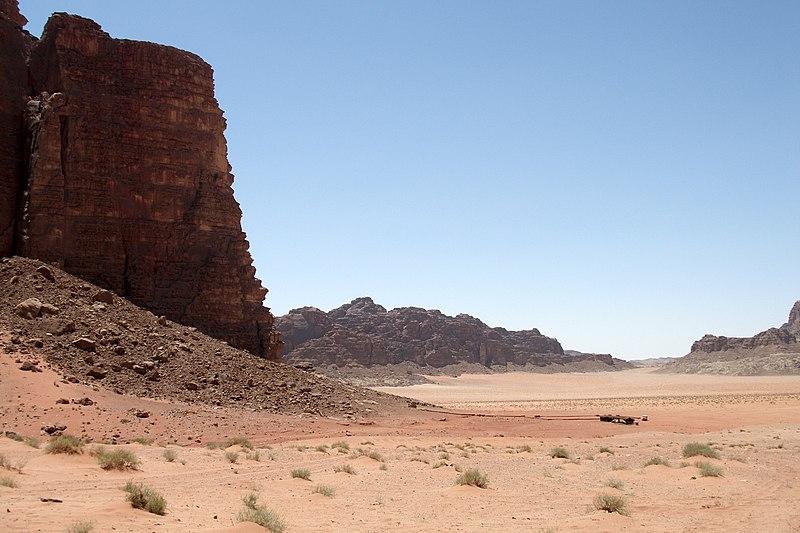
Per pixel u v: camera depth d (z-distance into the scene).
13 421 32.84
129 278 56.28
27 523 13.55
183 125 61.59
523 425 57.69
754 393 143.12
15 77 57.25
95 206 55.59
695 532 16.28
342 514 18.27
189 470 26.06
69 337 44.91
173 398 43.41
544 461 33.44
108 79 58.69
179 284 58.41
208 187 62.38
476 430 52.00
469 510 19.50
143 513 15.81
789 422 64.62
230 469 26.84
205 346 52.88
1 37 57.16
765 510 19.20
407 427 50.06
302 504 19.55
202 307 58.78
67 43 57.72
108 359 44.72
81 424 34.38
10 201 53.44
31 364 39.12
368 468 28.86
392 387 192.75
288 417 45.88
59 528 13.32
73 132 55.75
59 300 48.06
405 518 18.00
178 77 61.88
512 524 17.36
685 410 85.50
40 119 55.09
